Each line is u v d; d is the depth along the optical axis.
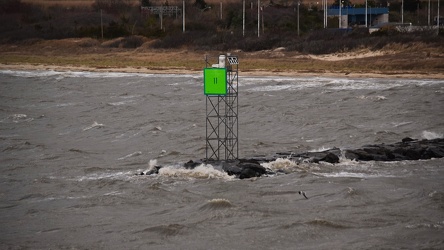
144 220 93.31
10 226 93.12
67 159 131.12
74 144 147.12
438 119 168.38
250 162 115.75
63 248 84.50
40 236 89.00
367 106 190.62
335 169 115.44
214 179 109.81
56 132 161.75
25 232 90.62
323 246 83.12
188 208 97.19
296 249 82.50
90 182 111.75
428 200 98.62
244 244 84.38
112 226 91.50
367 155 122.00
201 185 107.00
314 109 187.38
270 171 113.44
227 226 89.94
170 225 89.50
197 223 90.75
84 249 83.94
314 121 167.00
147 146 141.75
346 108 188.38
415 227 88.25
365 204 97.38
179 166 115.31
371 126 161.38
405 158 123.00
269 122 167.50
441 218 91.56
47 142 149.88
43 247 85.06
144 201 100.81
